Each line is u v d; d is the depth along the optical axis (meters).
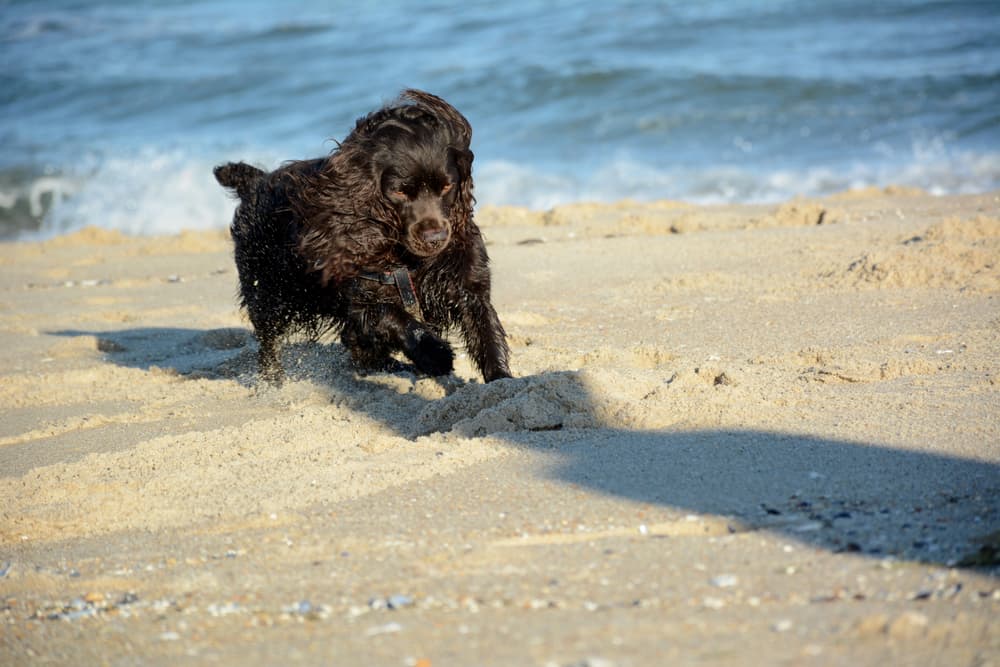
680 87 27.59
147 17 45.41
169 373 9.90
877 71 27.72
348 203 7.39
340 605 4.46
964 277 10.24
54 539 5.84
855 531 4.73
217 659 4.02
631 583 4.39
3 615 4.75
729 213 16.58
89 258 17.38
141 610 4.64
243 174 9.35
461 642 3.93
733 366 7.80
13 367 10.62
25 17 47.12
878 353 7.96
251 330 11.30
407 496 5.80
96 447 7.66
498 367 7.73
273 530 5.53
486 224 17.44
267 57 35.88
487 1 40.28
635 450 6.13
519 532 5.13
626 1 37.66
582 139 24.95
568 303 11.03
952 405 6.45
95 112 32.09
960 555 4.36
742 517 5.04
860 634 3.69
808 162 21.95
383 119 7.34
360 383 8.76
